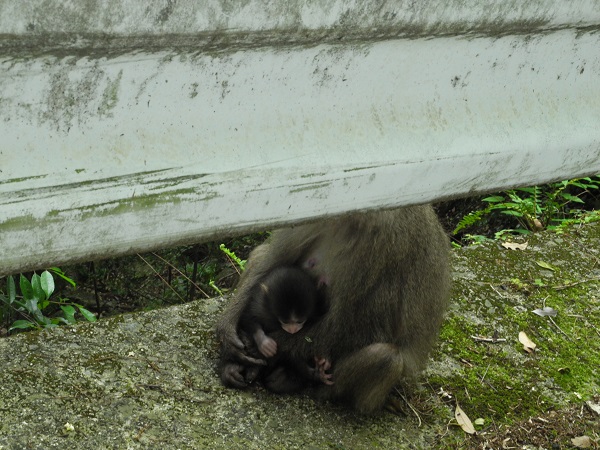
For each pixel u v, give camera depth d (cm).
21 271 156
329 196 195
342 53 187
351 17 174
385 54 196
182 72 164
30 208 151
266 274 465
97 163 160
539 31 216
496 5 196
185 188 170
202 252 857
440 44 204
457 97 217
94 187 159
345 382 421
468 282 540
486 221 837
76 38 139
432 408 433
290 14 164
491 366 469
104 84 155
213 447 378
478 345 485
